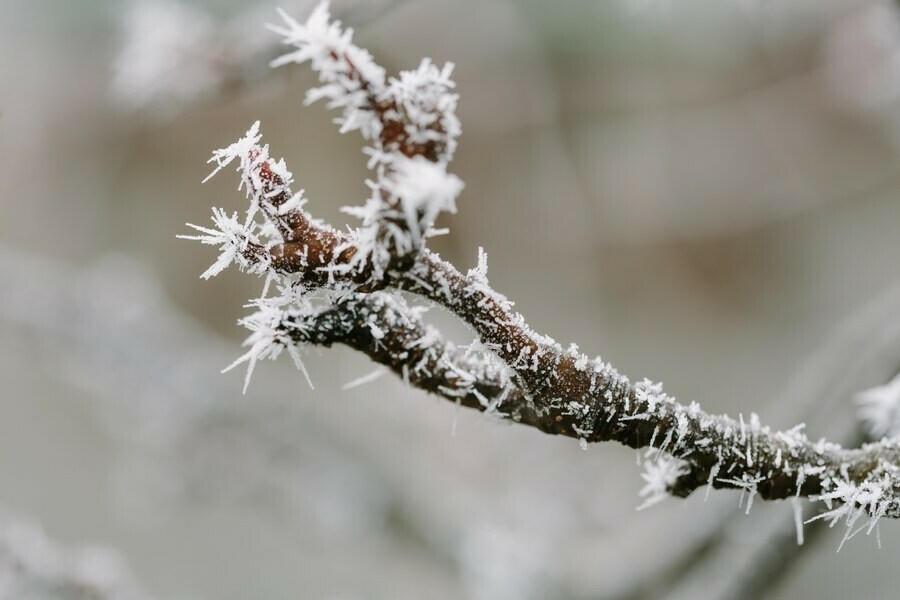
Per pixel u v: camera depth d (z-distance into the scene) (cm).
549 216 184
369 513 106
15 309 116
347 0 71
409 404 119
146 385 115
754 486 45
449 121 42
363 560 138
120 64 82
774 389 204
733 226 196
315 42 42
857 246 211
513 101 178
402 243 43
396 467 110
